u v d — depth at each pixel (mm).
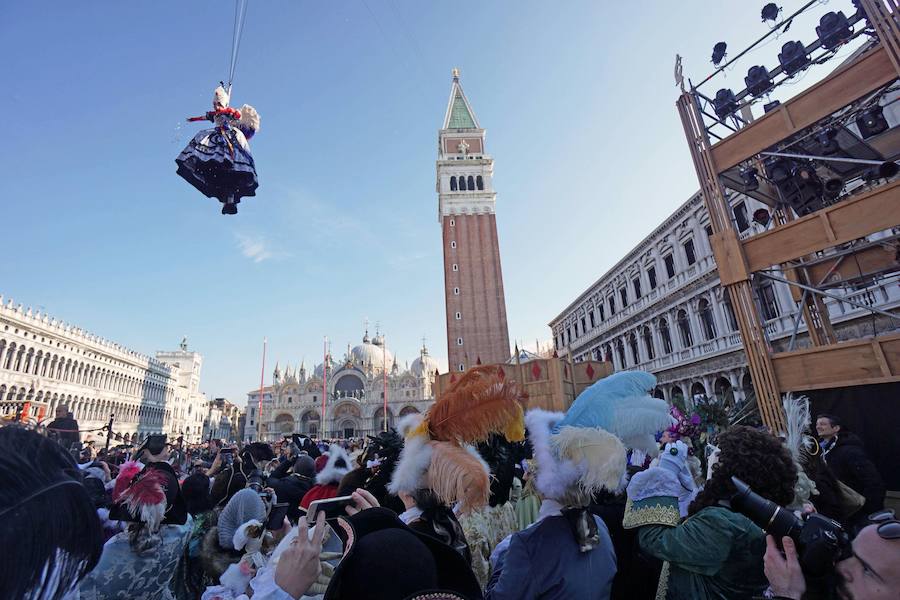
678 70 11734
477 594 1984
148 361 65312
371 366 97688
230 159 6422
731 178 11594
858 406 8023
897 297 15703
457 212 62125
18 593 1091
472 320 57844
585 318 45562
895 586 1732
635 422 2955
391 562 1754
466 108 71812
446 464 2287
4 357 36812
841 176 11352
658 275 30938
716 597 2805
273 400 90438
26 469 1342
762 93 10719
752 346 9586
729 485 3051
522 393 2734
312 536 2133
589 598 2645
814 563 2020
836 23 9258
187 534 5023
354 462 5363
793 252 9070
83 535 1409
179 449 21766
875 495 4809
